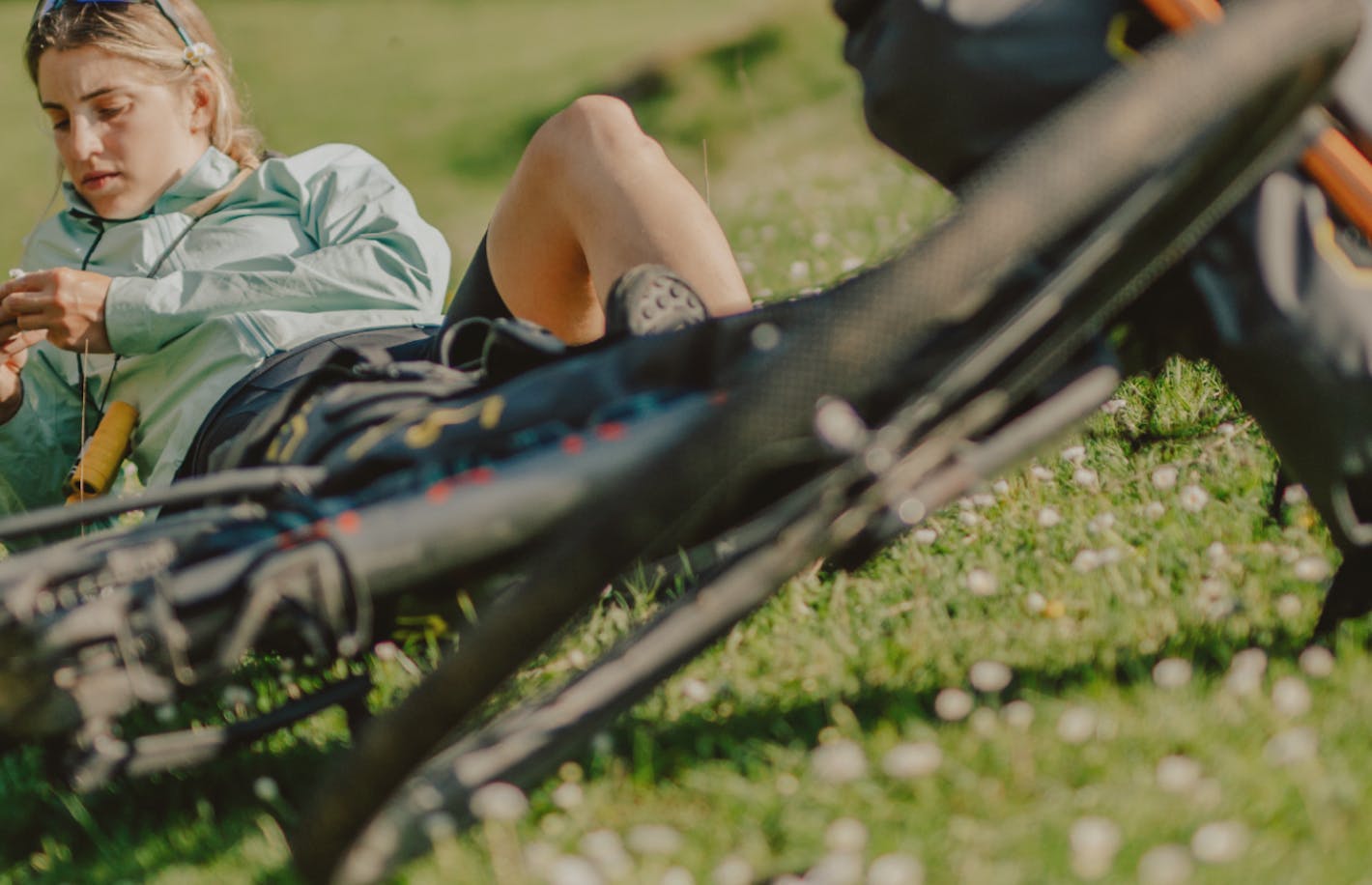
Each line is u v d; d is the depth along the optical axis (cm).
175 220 269
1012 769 165
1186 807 154
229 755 193
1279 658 184
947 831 156
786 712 190
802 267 472
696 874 156
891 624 215
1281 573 209
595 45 1908
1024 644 198
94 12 266
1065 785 163
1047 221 124
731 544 162
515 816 160
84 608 146
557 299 237
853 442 129
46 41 264
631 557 133
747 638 216
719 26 1631
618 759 180
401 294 260
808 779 168
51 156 287
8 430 265
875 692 192
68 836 188
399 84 1880
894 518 144
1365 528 167
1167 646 190
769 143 1292
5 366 258
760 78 1443
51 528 156
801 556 140
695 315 176
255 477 161
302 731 208
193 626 149
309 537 150
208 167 272
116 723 196
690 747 184
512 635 136
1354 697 170
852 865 146
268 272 254
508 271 236
